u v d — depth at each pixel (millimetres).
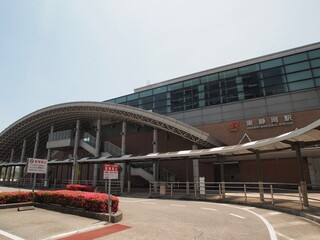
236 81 30766
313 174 23234
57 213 10977
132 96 39750
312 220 9227
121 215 9766
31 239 6547
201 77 33625
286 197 17219
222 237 6719
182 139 33094
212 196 18984
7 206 12297
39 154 61781
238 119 29156
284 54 28594
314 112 25172
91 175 43250
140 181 35469
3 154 58500
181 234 7051
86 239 6469
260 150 15984
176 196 19969
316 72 26219
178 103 34438
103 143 40750
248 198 16672
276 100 27438
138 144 37875
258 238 6637
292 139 11750
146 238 6578
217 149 18031
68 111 39062
